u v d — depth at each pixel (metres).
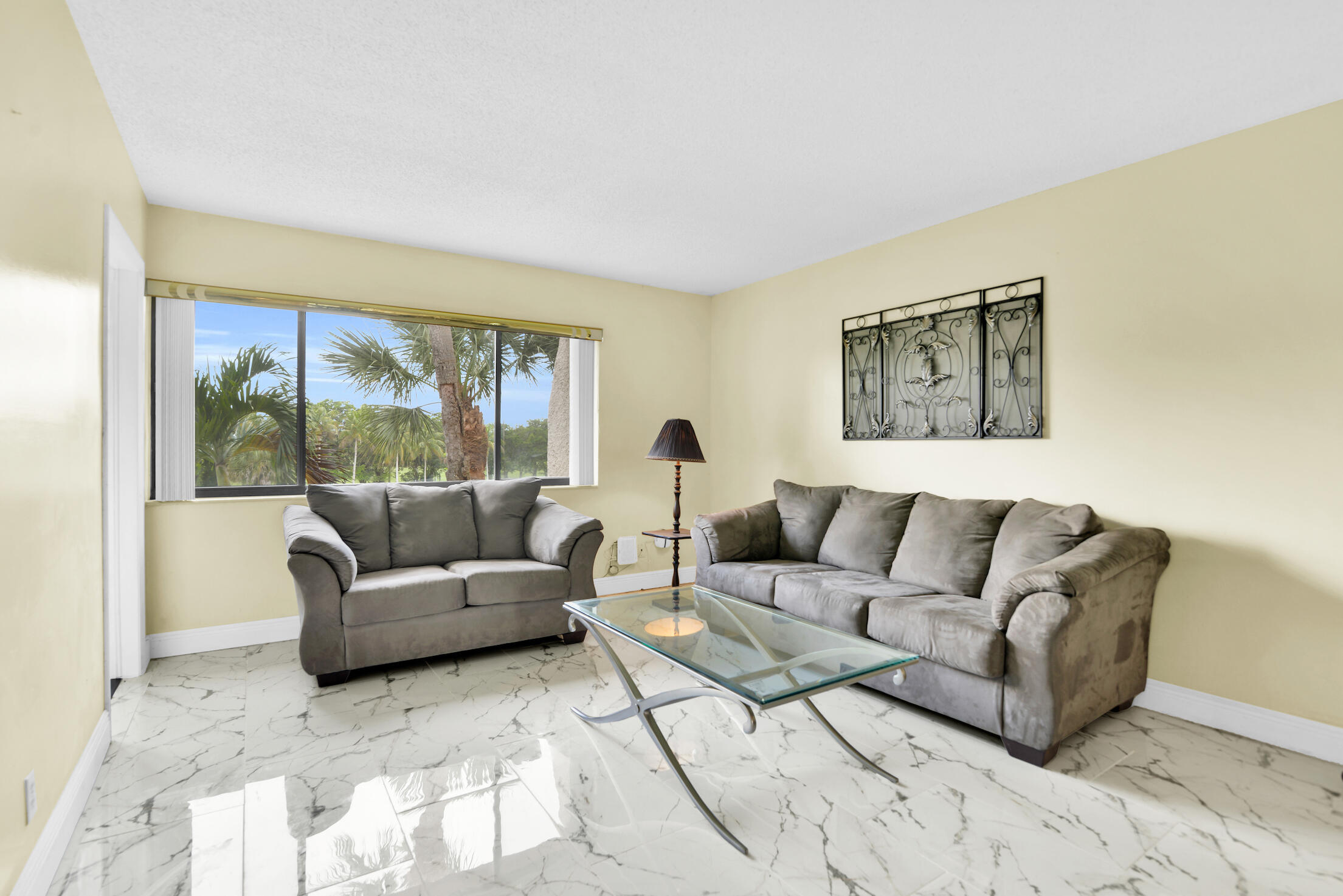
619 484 4.96
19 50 1.56
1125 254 2.93
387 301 4.07
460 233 3.91
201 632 3.50
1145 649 2.73
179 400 3.48
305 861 1.75
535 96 2.41
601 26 2.00
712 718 2.72
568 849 1.81
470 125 2.62
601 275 4.82
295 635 3.73
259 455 3.78
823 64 2.20
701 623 2.49
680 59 2.18
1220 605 2.63
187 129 2.64
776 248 4.17
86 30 2.01
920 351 3.80
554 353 4.88
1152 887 1.67
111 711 2.72
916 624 2.64
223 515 3.55
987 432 3.45
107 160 2.44
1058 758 2.36
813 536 3.94
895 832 1.90
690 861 1.76
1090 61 2.17
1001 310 3.40
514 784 2.16
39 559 1.68
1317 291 2.41
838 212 3.54
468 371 4.50
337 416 4.03
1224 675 2.62
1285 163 2.48
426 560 3.76
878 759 2.36
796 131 2.66
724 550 3.87
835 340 4.34
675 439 4.48
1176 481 2.76
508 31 2.03
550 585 3.56
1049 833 1.90
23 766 1.55
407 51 2.13
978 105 2.45
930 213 3.57
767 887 1.66
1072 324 3.11
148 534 3.37
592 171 3.05
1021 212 3.32
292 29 2.02
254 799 2.06
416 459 4.30
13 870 1.48
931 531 3.29
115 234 2.67
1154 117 2.52
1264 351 2.53
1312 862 1.77
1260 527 2.54
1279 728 2.47
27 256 1.62
